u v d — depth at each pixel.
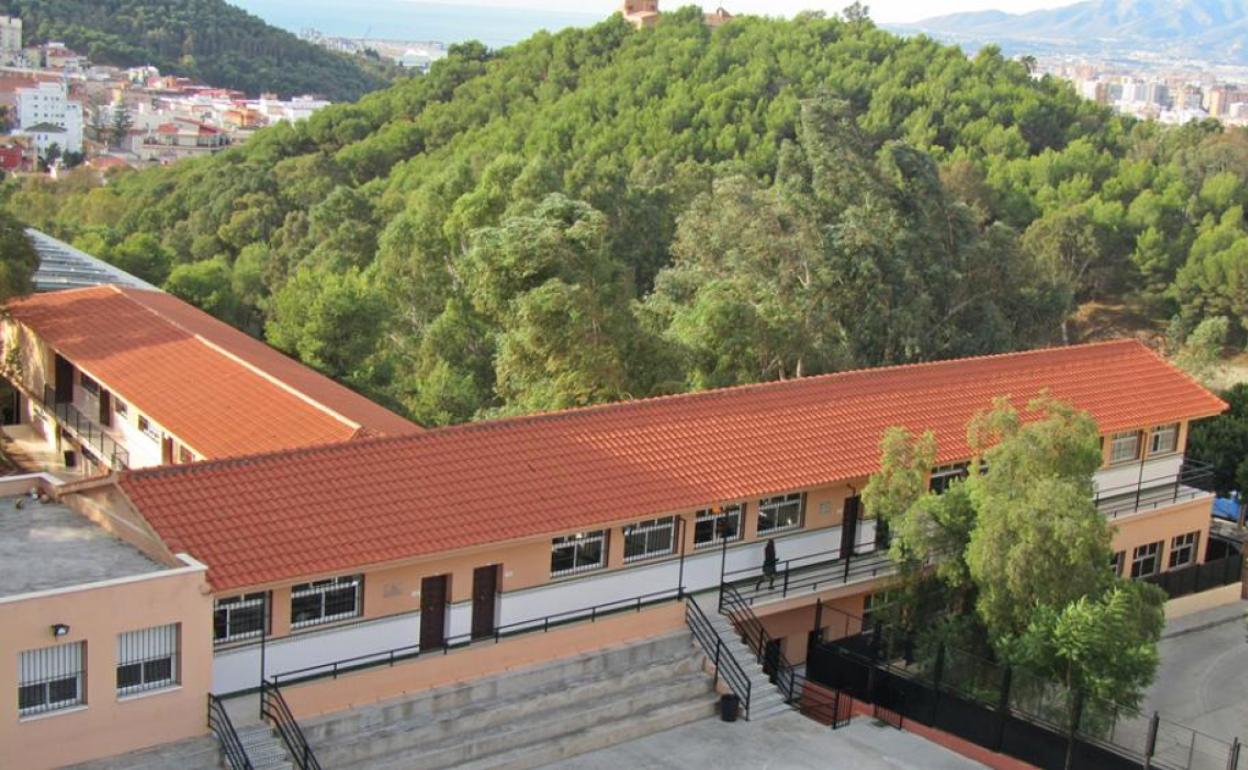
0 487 29.14
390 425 37.44
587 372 43.94
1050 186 106.88
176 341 43.25
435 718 27.33
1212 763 30.16
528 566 29.97
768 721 30.81
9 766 22.56
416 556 27.17
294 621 26.84
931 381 41.09
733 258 57.81
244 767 23.34
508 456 31.31
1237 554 45.88
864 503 33.94
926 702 31.30
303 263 77.19
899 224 63.16
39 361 47.69
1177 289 99.94
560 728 28.42
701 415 35.53
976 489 31.47
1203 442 51.78
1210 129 133.00
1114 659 29.00
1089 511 29.77
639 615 31.45
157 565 25.42
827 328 58.81
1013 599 30.09
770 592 33.88
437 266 64.19
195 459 36.25
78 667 23.31
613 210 75.69
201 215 105.62
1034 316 68.69
